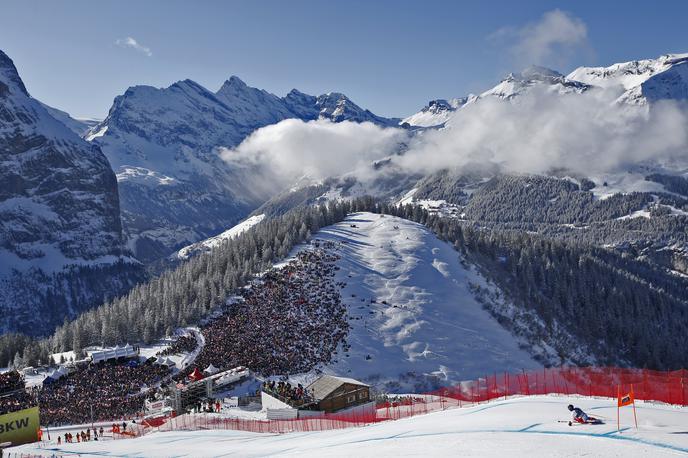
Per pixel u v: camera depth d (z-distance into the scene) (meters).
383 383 141.00
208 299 179.12
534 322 185.38
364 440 49.66
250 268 195.62
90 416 106.00
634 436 37.94
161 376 132.00
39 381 134.00
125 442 74.12
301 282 186.38
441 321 171.50
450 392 110.94
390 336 161.12
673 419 44.41
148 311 173.62
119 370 135.00
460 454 36.75
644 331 196.12
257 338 151.38
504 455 35.28
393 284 188.75
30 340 194.00
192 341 153.62
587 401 56.88
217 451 59.28
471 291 191.62
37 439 79.94
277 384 114.75
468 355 157.88
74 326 187.62
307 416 92.94
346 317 166.75
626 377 96.38
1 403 113.25
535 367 159.38
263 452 53.75
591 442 37.16
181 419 94.50
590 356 179.75
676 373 70.19
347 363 145.12
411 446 42.12
